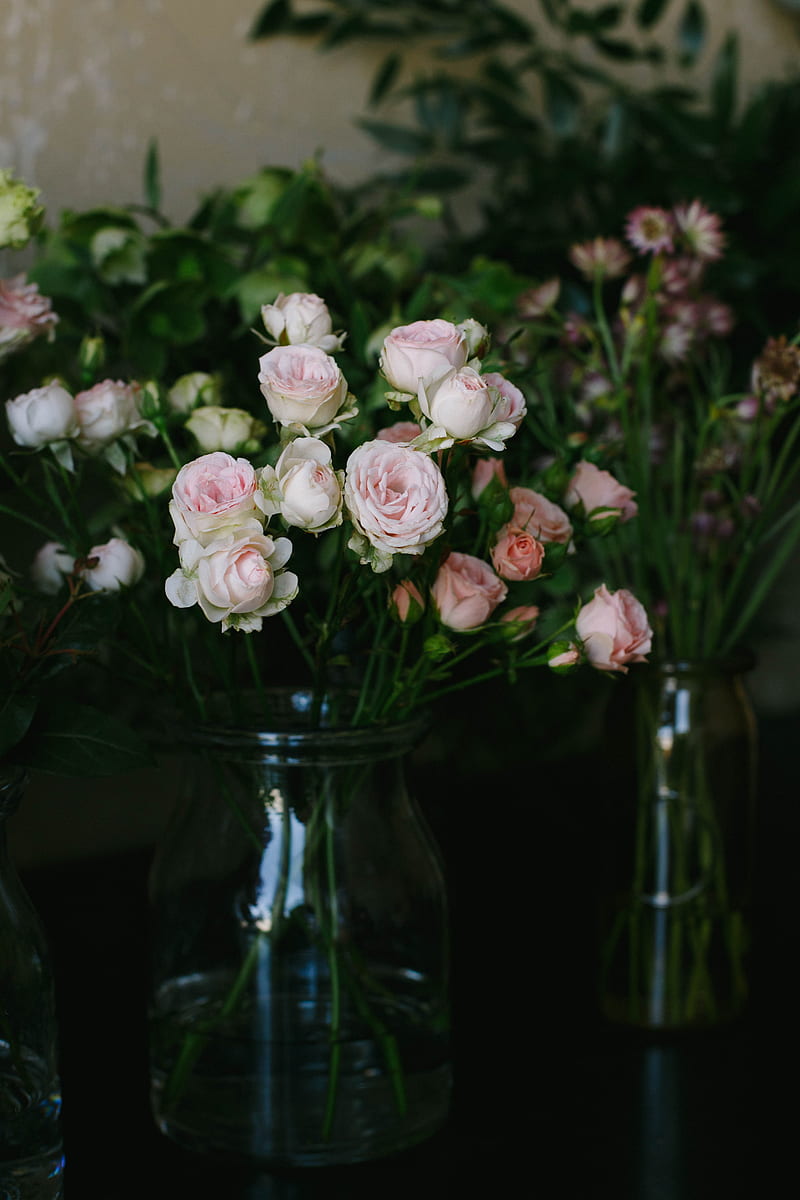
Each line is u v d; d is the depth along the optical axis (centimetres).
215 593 104
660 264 130
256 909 118
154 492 117
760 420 132
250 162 162
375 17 168
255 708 121
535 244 164
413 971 120
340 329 133
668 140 177
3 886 111
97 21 151
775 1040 135
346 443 118
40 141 149
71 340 139
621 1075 131
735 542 135
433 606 112
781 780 187
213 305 138
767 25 210
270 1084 118
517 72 175
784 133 175
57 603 114
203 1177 120
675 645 135
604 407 132
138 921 146
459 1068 131
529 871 159
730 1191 120
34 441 113
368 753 117
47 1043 112
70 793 155
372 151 170
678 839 134
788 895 158
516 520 114
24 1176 111
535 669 173
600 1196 119
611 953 136
